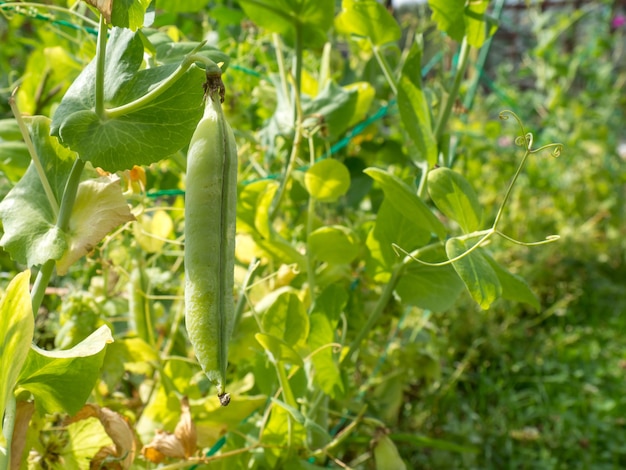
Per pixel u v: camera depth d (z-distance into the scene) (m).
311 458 0.32
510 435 0.56
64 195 0.20
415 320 0.52
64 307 0.30
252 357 0.33
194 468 0.30
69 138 0.18
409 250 0.32
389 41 0.37
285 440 0.30
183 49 0.25
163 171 0.45
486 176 0.94
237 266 0.36
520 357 0.67
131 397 0.37
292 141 0.39
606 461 0.57
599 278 0.90
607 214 1.04
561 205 1.00
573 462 0.56
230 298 0.16
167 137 0.19
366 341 0.45
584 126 1.11
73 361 0.20
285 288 0.33
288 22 0.35
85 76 0.19
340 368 0.33
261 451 0.31
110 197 0.20
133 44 0.19
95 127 0.18
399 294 0.32
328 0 0.34
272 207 0.35
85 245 0.20
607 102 1.32
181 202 0.41
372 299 0.44
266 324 0.29
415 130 0.31
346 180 0.33
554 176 1.06
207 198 0.15
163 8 0.36
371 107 0.48
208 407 0.30
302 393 0.32
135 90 0.19
